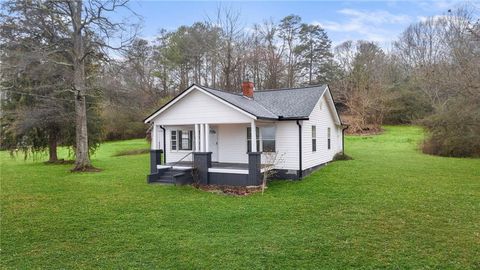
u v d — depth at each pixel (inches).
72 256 259.1
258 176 546.0
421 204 397.4
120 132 1825.8
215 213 380.8
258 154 546.3
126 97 923.4
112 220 358.6
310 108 637.3
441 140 949.8
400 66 1955.0
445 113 930.7
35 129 915.4
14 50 722.8
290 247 268.5
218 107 593.6
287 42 1903.3
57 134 972.6
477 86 548.1
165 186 562.6
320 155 741.9
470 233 292.5
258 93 791.7
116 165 876.6
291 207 402.9
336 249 262.1
